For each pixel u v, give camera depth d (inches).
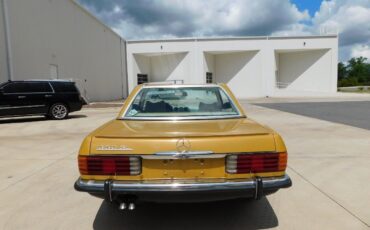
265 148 106.9
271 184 105.5
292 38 1273.4
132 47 1278.3
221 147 105.0
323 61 1290.6
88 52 901.2
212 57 1355.8
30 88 463.8
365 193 155.7
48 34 670.5
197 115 147.6
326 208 138.3
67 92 498.0
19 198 155.7
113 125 130.8
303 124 400.2
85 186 105.1
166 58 1344.7
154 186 103.9
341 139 294.7
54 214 136.9
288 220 127.7
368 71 3649.1
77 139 315.0
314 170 195.2
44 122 456.8
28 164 219.5
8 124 437.1
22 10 573.3
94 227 124.8
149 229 122.8
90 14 906.7
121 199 106.3
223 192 103.9
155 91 161.0
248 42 1280.8
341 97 1157.7
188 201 106.7
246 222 127.1
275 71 1311.5
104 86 1040.2
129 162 105.3
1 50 517.7
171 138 106.0
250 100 1030.4
